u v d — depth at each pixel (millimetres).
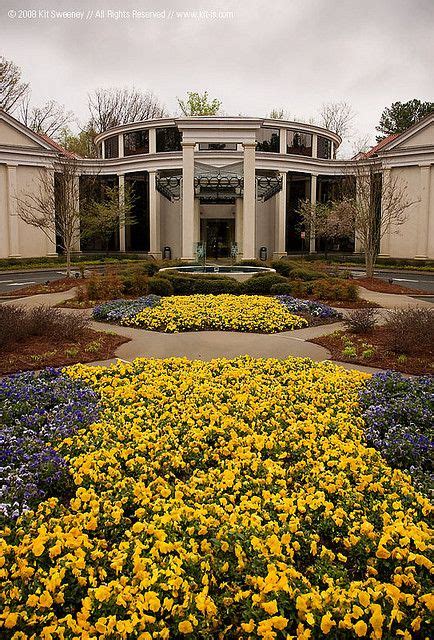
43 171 31266
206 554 3188
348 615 2652
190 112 49688
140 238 37156
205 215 36250
